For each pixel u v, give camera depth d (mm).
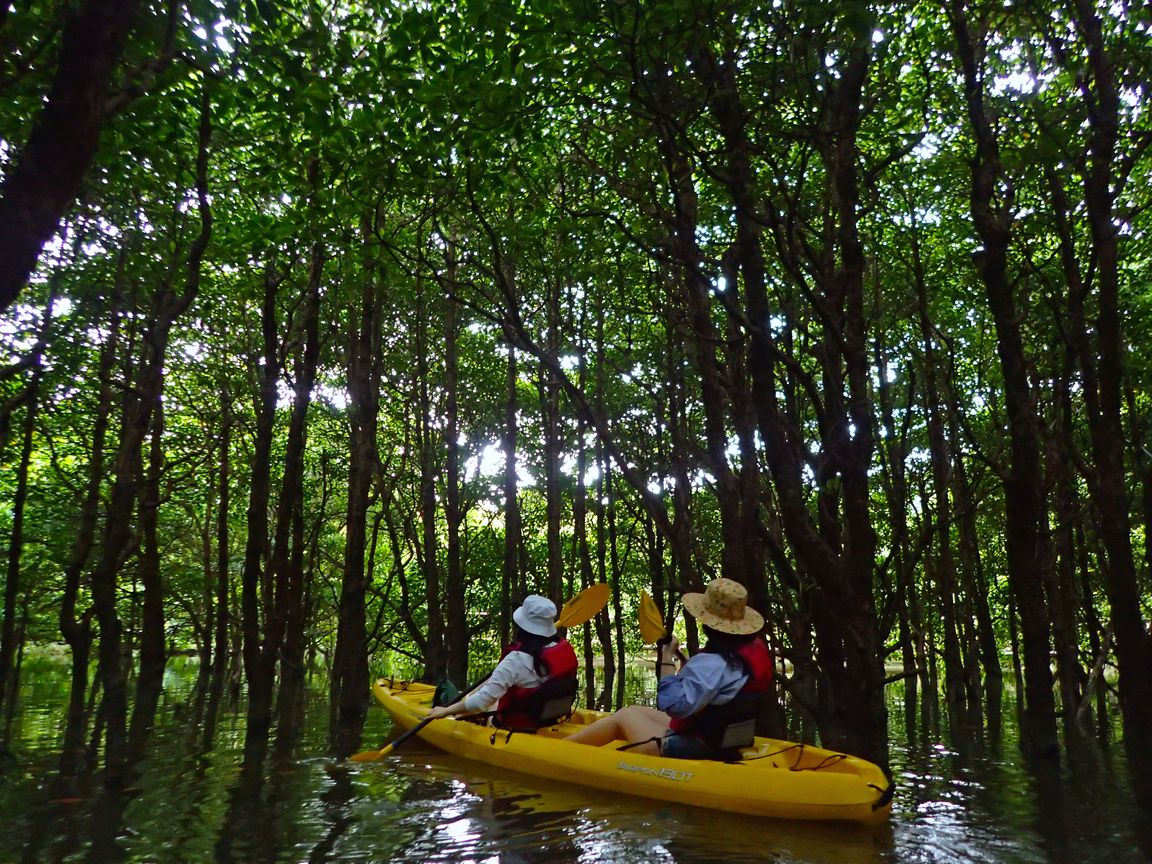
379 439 16656
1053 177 6816
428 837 4324
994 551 16422
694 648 14094
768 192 7746
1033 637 6578
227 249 9555
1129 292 10562
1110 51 6125
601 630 15102
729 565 7254
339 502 19312
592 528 19344
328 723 8727
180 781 5672
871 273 11219
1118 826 4562
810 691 8484
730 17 5973
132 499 9055
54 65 5688
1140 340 9828
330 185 7820
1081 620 14594
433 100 6855
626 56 5891
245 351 13555
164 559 18172
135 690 12297
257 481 7941
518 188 8852
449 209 8969
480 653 19609
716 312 10586
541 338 14242
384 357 14656
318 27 6473
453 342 13375
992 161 6391
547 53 6461
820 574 6504
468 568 17734
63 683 13641
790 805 4754
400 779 5816
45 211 3578
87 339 10695
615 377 14273
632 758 5445
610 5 5719
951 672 12117
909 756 6910
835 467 7125
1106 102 6035
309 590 15281
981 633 14031
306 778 5824
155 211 8648
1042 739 6535
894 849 4152
